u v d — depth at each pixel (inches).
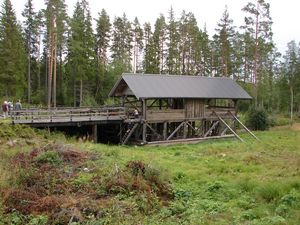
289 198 455.8
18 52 2041.1
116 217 415.5
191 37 2486.5
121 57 2487.7
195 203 486.6
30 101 2235.5
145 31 2674.7
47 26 1951.3
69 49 2110.0
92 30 2217.0
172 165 751.1
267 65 2861.7
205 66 2637.8
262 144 1136.8
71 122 1086.4
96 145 927.7
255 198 493.0
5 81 1956.2
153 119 1254.9
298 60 2640.3
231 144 1163.9
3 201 442.6
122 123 1228.5
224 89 1461.6
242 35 2309.3
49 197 457.4
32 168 555.8
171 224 405.7
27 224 397.4
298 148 1035.3
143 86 1254.3
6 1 1995.6
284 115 2605.8
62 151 653.3
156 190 532.7
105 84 2305.6
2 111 1353.3
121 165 625.0
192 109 1360.7
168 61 2479.1
